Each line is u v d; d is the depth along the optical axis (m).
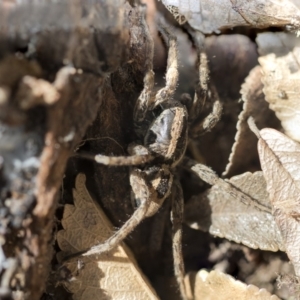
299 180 0.07
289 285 0.07
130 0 0.07
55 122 0.05
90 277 0.07
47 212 0.05
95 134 0.07
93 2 0.05
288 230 0.07
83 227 0.07
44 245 0.05
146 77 0.07
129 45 0.06
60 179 0.05
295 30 0.07
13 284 0.05
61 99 0.05
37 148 0.05
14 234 0.05
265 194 0.07
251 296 0.07
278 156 0.07
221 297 0.07
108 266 0.07
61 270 0.06
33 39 0.05
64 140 0.05
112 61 0.05
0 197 0.05
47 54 0.05
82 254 0.06
